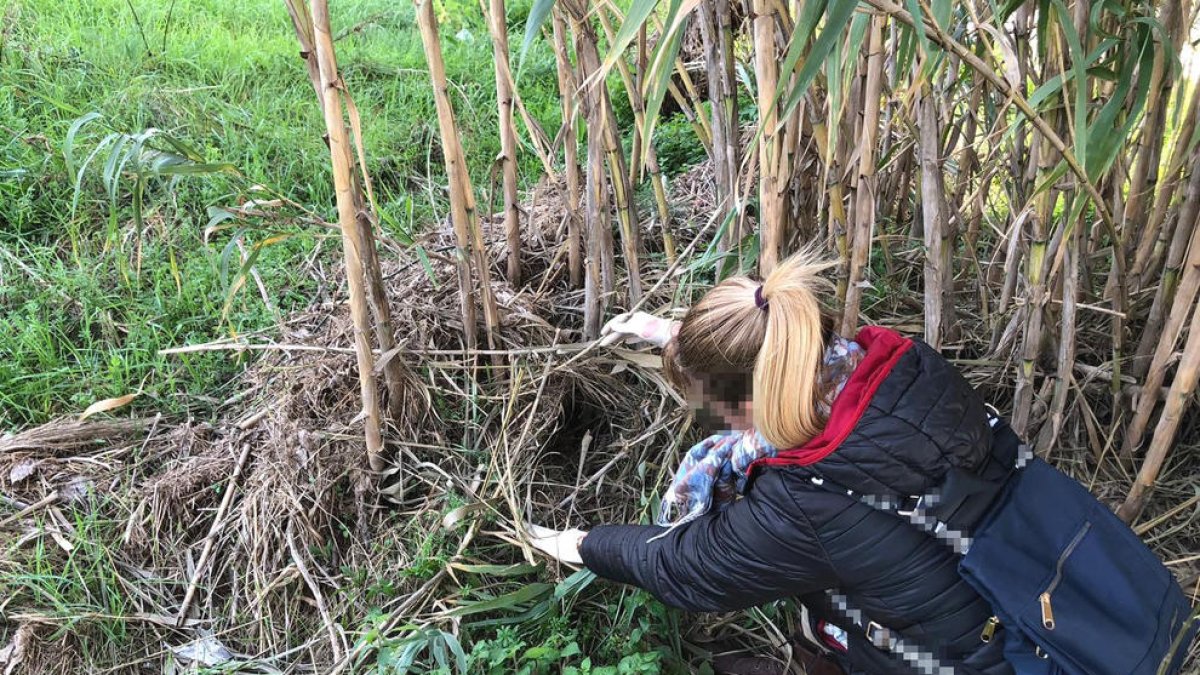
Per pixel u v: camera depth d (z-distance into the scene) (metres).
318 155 3.61
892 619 1.67
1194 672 2.05
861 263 2.09
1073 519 1.63
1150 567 1.64
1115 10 1.71
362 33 4.48
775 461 1.62
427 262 2.35
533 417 2.45
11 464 2.49
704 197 3.25
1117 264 2.18
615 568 1.94
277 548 2.32
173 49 4.02
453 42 4.56
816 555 1.62
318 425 2.46
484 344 2.60
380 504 2.40
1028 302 2.13
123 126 3.47
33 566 2.29
